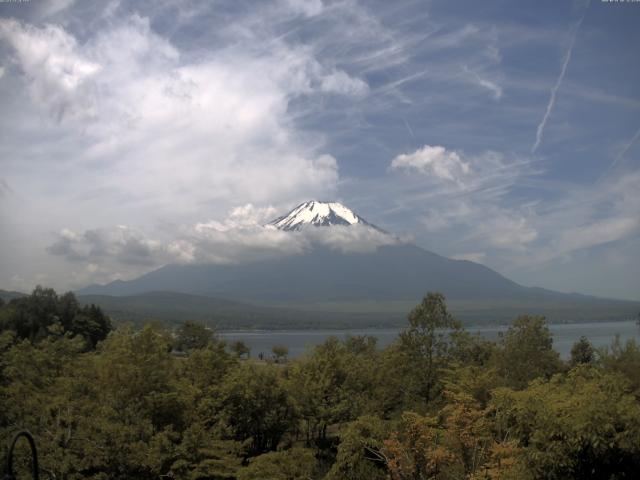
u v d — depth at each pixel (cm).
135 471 2523
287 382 3844
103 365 2980
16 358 3072
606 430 1538
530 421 1728
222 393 3328
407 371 3528
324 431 4025
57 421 2519
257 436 3550
